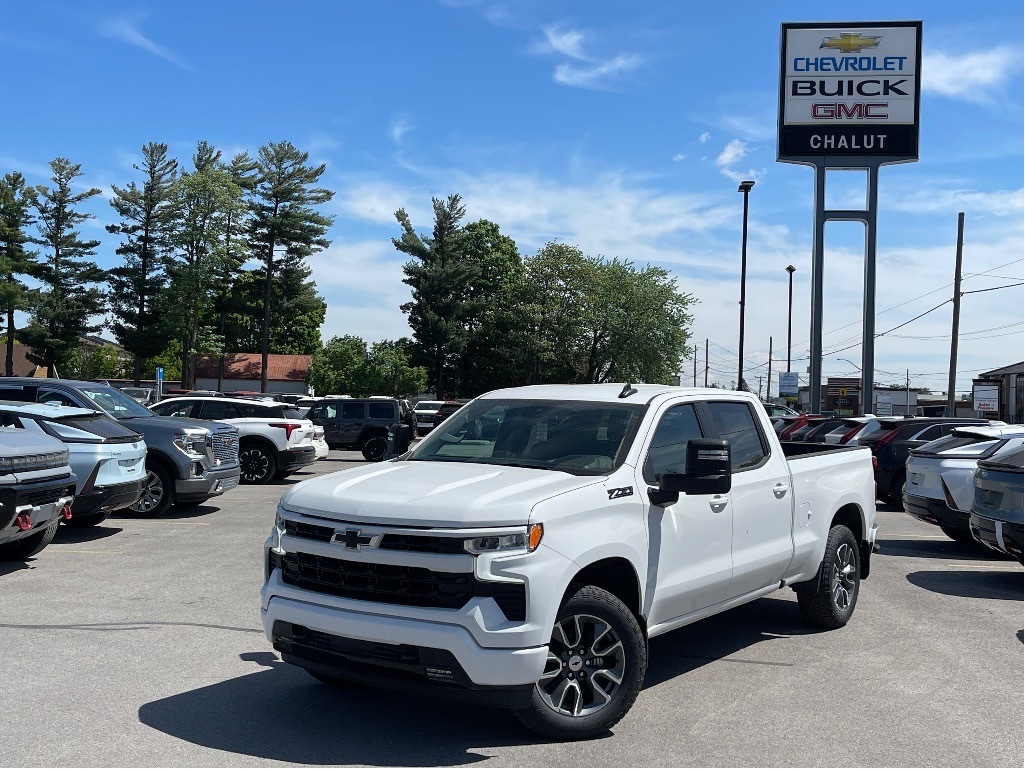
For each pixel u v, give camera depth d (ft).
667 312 228.84
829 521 23.27
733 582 19.21
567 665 15.14
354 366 213.05
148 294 217.77
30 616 23.43
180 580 28.12
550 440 18.11
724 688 18.40
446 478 16.31
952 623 24.40
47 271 221.25
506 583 14.10
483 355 232.94
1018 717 16.70
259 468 58.95
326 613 14.76
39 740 14.97
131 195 213.46
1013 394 156.66
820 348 99.60
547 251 227.20
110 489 34.63
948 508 36.70
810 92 98.84
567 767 14.16
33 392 40.93
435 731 15.70
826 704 17.40
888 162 97.96
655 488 16.97
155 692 17.54
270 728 15.70
